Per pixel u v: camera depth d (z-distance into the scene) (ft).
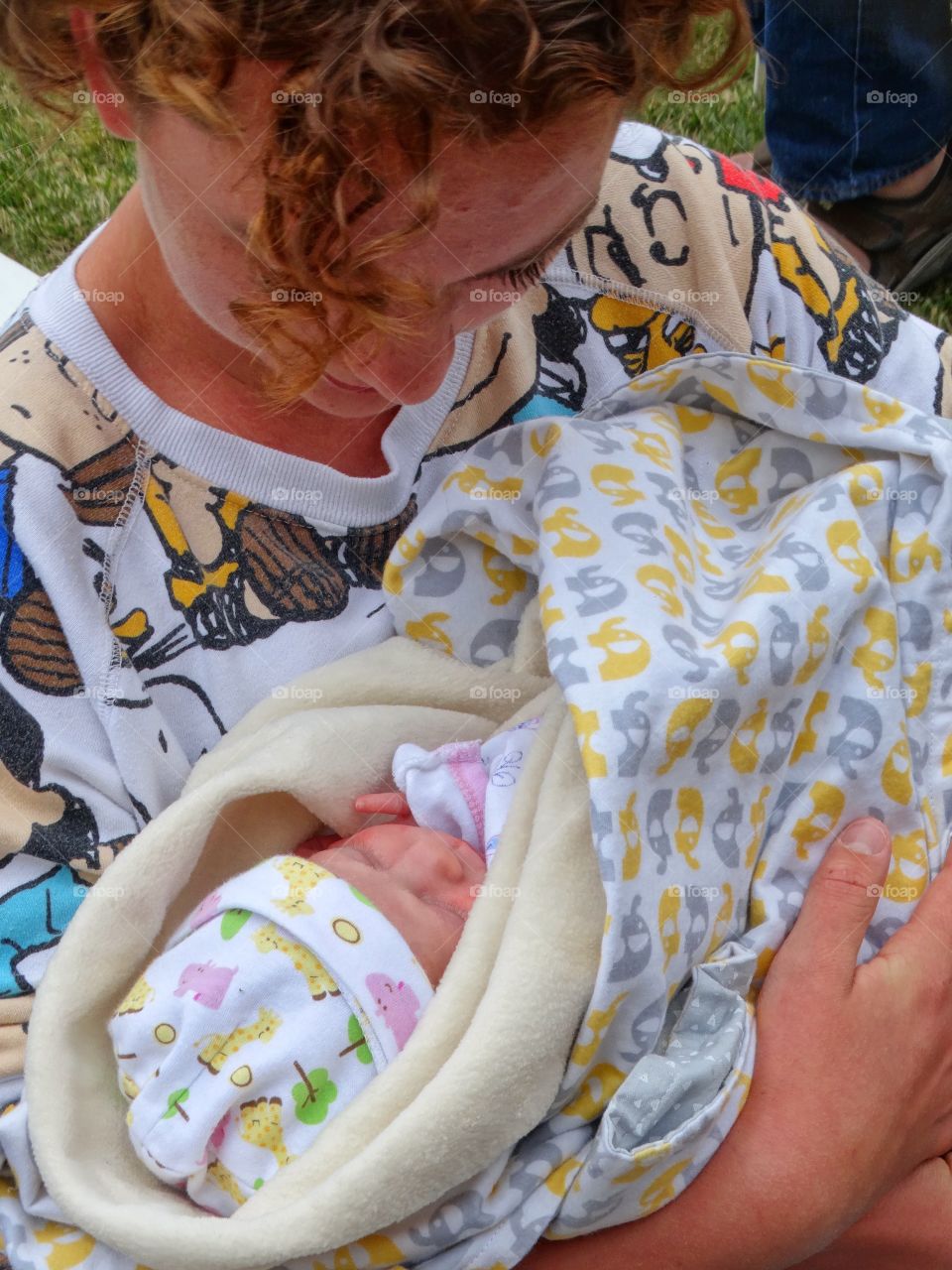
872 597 3.66
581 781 3.45
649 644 3.34
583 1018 3.23
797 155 8.38
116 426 3.41
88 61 2.77
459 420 3.97
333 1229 2.93
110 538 3.41
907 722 3.69
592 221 4.08
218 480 3.52
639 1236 3.26
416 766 3.86
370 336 2.88
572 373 4.18
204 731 3.67
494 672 3.99
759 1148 3.22
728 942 3.53
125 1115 3.41
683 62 2.74
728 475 4.07
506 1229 3.18
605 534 3.59
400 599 3.88
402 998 3.42
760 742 3.51
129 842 3.44
